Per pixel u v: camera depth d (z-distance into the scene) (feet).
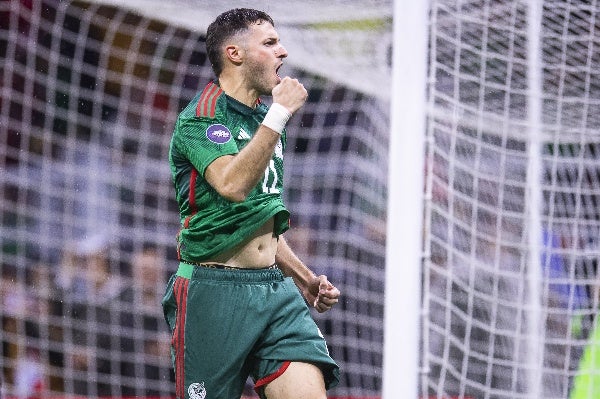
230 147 37.17
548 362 67.51
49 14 75.25
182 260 39.88
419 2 45.27
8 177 75.56
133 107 78.23
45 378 71.10
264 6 62.23
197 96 39.22
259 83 39.09
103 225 75.97
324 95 82.02
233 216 38.09
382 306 84.69
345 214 83.71
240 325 38.29
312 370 38.06
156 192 77.87
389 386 44.60
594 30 60.13
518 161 71.46
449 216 48.21
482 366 72.59
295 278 42.19
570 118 65.00
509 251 72.38
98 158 76.84
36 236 74.38
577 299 69.72
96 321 73.10
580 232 72.74
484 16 56.18
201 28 68.59
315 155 83.87
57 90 76.79
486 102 62.54
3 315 71.51
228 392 38.63
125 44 77.61
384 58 69.36
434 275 70.03
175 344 39.37
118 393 72.95
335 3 61.82
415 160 44.88
